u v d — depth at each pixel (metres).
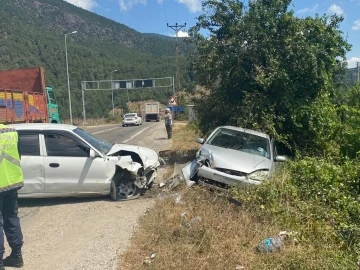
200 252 5.23
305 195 7.42
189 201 7.38
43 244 5.91
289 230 6.00
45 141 8.14
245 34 12.34
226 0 12.77
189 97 13.91
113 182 8.30
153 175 9.16
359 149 10.98
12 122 15.81
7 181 4.84
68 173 8.11
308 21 12.30
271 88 12.16
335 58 13.04
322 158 10.98
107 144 8.95
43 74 20.53
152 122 59.94
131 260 5.13
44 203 8.21
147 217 6.76
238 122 11.80
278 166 8.74
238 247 5.36
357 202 7.12
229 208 6.82
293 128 12.49
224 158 8.44
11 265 5.10
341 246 5.62
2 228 4.77
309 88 12.40
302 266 4.77
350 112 12.60
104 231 6.35
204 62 12.74
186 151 15.65
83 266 5.05
